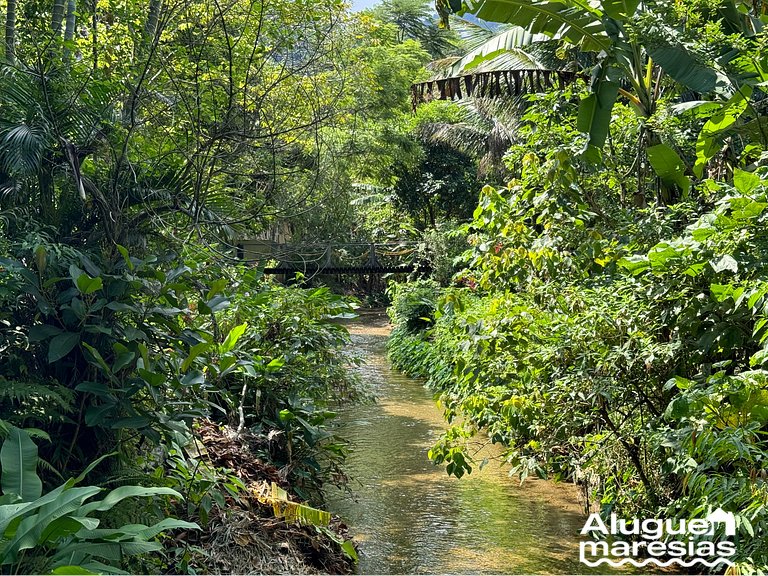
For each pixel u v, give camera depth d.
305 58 6.68
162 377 4.27
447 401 6.65
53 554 3.19
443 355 12.43
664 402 5.52
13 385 3.99
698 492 4.66
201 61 6.02
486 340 6.01
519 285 6.70
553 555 5.68
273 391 7.25
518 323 5.94
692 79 6.41
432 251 20.31
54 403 4.38
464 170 27.78
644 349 5.21
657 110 7.20
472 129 23.23
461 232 7.44
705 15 7.30
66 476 4.36
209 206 6.20
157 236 5.48
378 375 14.67
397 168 27.27
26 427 4.47
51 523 2.92
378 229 27.97
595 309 5.62
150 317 4.71
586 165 7.43
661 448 5.64
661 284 5.18
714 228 4.79
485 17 7.37
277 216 6.84
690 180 7.06
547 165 6.79
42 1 5.93
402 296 17.92
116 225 5.01
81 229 5.12
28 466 3.35
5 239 4.58
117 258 4.92
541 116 7.70
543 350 5.67
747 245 4.81
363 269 22.97
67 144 4.84
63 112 5.09
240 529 4.88
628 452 5.93
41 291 4.36
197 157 5.51
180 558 4.34
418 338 15.31
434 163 27.62
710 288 4.61
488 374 6.23
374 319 26.73
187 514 4.78
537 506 6.91
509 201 7.06
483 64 10.38
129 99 5.55
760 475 4.47
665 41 6.46
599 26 7.22
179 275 4.89
